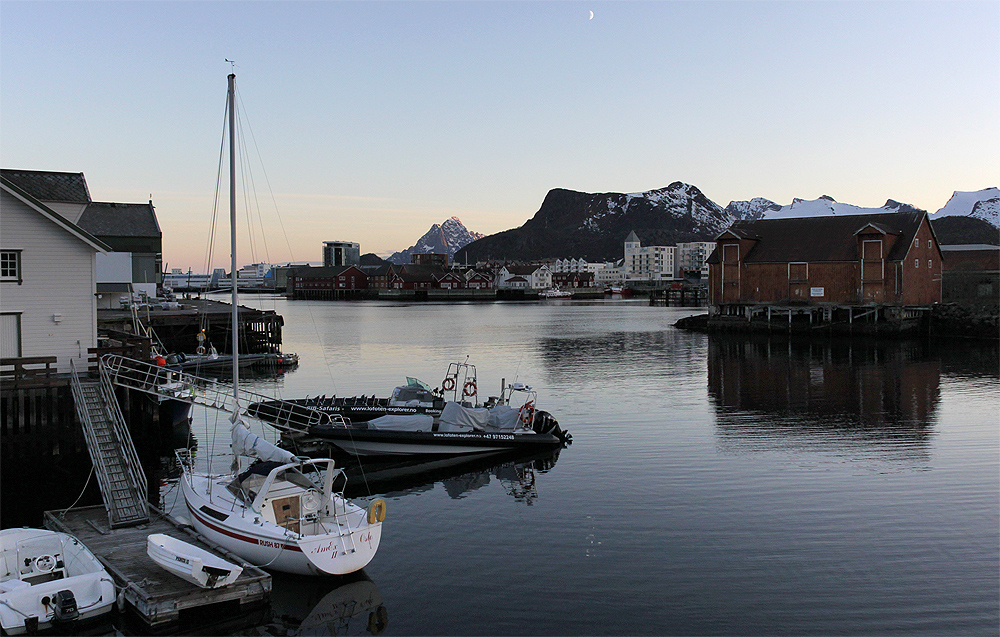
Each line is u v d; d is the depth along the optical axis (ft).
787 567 45.98
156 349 128.16
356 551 44.60
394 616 40.24
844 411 97.25
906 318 206.39
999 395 108.58
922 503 58.03
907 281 205.36
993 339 193.06
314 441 76.13
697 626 38.63
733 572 45.34
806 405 102.01
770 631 38.01
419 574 45.65
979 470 67.36
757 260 228.63
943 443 78.13
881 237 205.36
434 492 63.57
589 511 57.41
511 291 606.14
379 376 135.54
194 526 50.75
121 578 41.27
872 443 78.38
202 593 39.24
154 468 71.67
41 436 67.92
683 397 109.81
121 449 59.11
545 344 195.21
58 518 51.78
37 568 41.83
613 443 80.18
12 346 72.54
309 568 43.50
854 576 44.57
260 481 48.80
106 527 49.70
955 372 134.51
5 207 71.72
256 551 45.11
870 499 59.16
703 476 66.44
